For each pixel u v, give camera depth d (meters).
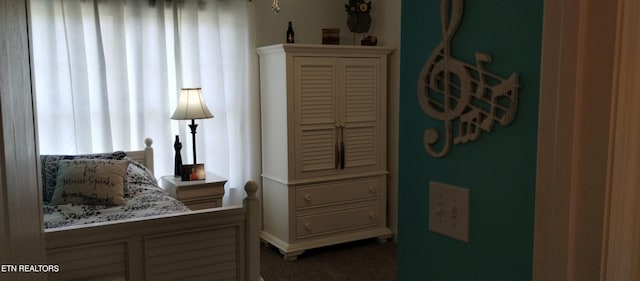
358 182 4.19
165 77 3.87
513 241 0.97
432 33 1.12
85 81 3.60
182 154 4.01
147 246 2.09
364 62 4.12
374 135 4.23
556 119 0.75
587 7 0.70
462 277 1.09
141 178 3.36
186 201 3.63
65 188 2.95
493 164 1.00
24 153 0.71
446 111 1.09
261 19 4.26
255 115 4.33
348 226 4.18
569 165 0.73
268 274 3.62
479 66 1.01
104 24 3.67
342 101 4.05
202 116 3.70
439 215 1.13
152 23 3.83
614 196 0.71
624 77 0.70
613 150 0.70
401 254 1.26
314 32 4.51
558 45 0.74
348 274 3.62
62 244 1.93
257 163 4.38
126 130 3.79
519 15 0.93
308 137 3.94
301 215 3.96
